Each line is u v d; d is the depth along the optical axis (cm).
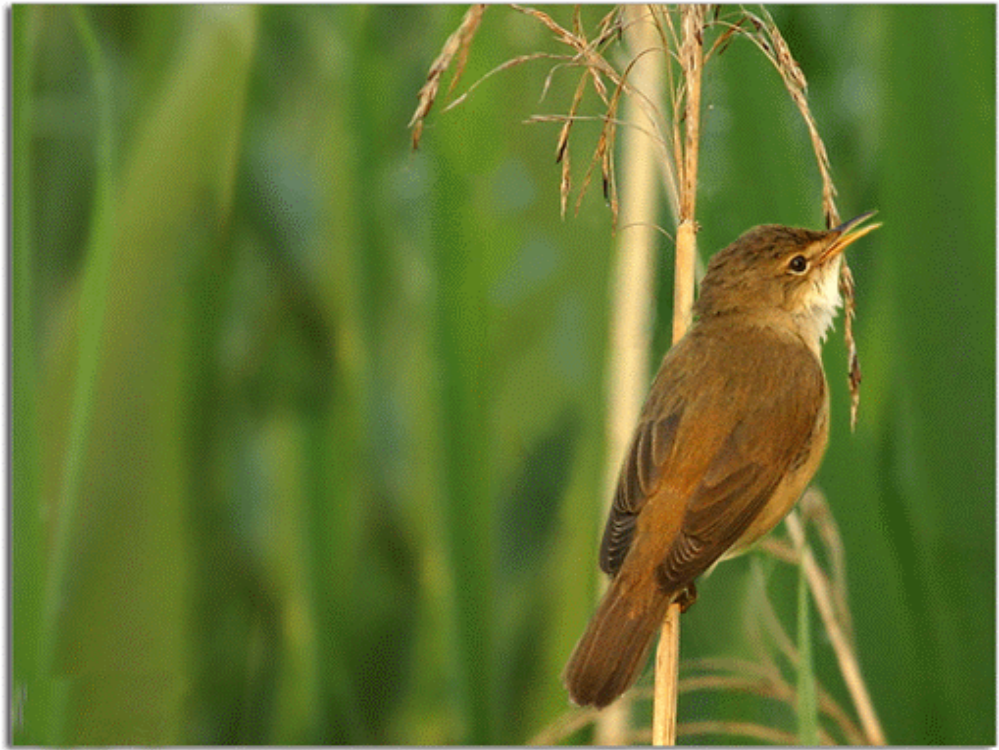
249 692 786
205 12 758
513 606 826
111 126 700
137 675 722
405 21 816
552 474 862
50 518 725
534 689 794
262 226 824
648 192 730
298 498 781
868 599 708
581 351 835
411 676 809
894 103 704
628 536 697
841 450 730
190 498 754
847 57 817
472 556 686
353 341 795
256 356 808
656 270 796
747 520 707
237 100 759
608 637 675
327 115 835
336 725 769
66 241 803
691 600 743
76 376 692
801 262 752
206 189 755
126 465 730
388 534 829
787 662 770
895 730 692
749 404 716
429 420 733
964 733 690
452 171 699
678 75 692
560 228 838
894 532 724
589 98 822
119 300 734
